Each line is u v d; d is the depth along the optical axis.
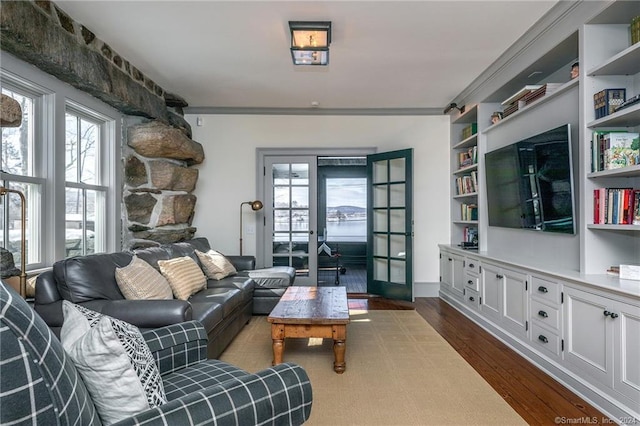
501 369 2.60
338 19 2.69
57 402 0.76
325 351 2.96
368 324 3.72
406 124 5.10
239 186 5.08
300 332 2.55
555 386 2.34
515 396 2.21
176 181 4.18
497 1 2.47
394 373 2.52
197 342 1.68
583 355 2.19
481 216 4.11
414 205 5.08
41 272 2.44
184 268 3.12
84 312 1.23
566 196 2.54
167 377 1.49
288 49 3.20
